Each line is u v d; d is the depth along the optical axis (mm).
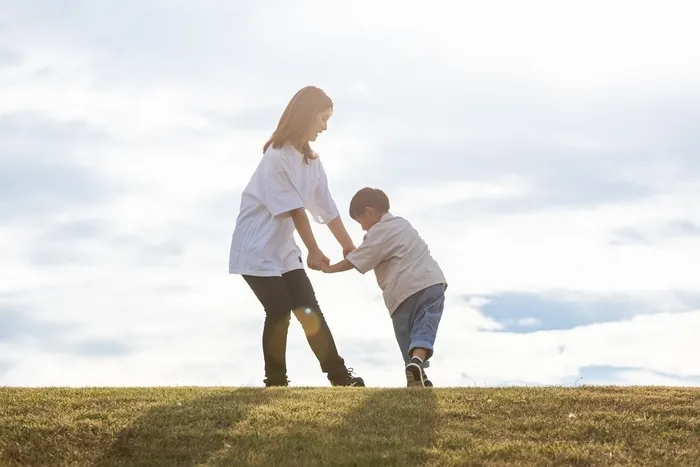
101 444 4496
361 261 6730
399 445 4395
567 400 5363
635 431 4730
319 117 6223
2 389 5770
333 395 5492
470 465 4121
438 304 6695
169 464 4223
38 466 4230
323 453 4262
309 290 6395
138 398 5367
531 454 4281
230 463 4168
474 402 5297
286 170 6195
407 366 6309
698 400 5391
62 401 5254
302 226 6227
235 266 6238
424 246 6879
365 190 6996
